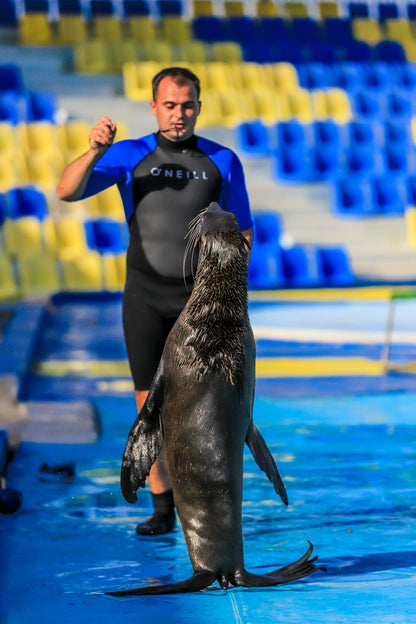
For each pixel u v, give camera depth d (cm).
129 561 1402
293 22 10088
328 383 3403
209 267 1241
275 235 7069
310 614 1133
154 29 9756
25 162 7350
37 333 4331
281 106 8569
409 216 7494
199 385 1205
